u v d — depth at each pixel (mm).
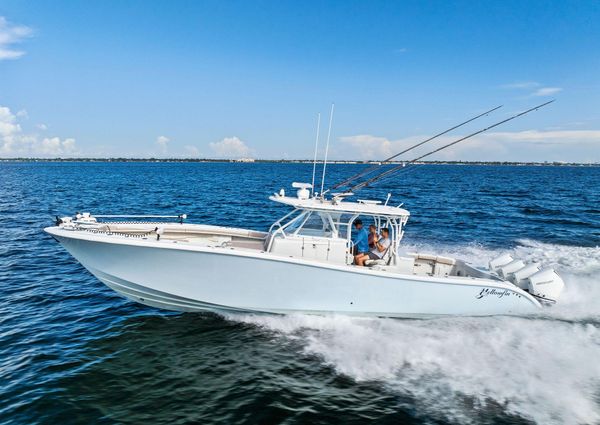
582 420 5125
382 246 8062
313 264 7191
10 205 26875
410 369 6430
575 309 8742
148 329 7949
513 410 5359
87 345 7352
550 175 104875
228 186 46875
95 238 7301
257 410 5539
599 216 24812
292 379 6234
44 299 9664
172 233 9422
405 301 7672
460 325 7852
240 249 7461
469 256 14586
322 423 5273
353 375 6309
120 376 6359
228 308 7965
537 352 6887
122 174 82875
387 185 53750
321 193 8445
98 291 10242
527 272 8383
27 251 14172
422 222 22000
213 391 5977
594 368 6395
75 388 6016
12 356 6941
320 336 7508
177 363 6730
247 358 6852
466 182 64188
